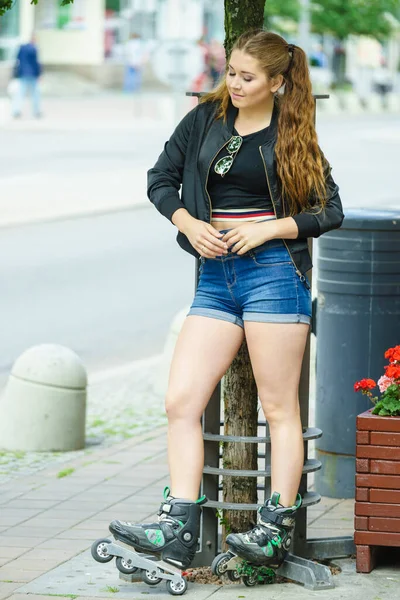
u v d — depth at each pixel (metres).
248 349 7.07
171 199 7.04
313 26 65.56
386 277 9.03
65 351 11.70
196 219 6.91
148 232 26.80
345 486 9.32
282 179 6.78
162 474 10.30
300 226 6.77
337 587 7.10
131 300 19.47
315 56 80.62
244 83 6.73
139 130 49.09
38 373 11.41
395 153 44.47
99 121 53.03
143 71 74.75
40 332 17.11
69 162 37.75
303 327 6.93
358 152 44.53
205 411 7.30
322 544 7.64
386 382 7.41
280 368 6.93
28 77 53.03
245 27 7.38
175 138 7.13
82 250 24.25
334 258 9.12
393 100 76.44
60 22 76.31
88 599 6.88
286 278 6.86
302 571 7.11
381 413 7.26
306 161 6.77
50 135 46.19
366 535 7.28
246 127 6.88
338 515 8.83
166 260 23.28
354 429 9.23
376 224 8.94
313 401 12.82
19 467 10.71
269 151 6.79
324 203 6.88
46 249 24.27
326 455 9.35
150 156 39.75
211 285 7.02
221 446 8.00
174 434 7.02
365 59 84.12
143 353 16.02
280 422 7.04
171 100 60.62
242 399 7.44
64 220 28.25
